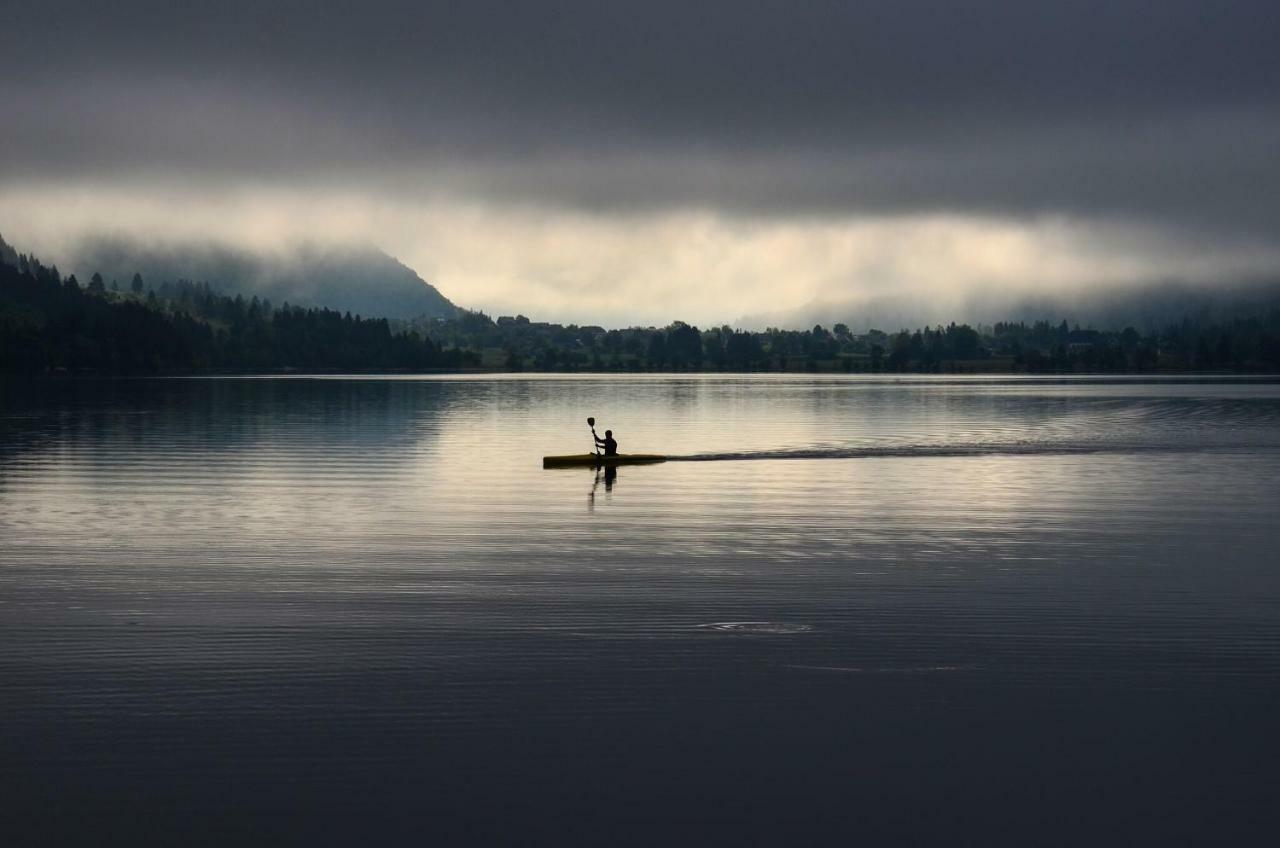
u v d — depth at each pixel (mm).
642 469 65125
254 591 30734
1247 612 28781
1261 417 125375
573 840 16828
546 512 46250
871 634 26625
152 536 39750
